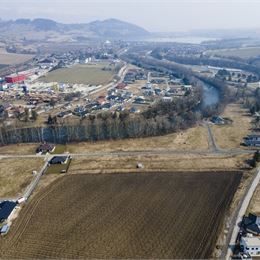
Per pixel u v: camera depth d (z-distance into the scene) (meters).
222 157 126.38
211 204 94.69
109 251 76.38
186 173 113.94
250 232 81.31
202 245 77.50
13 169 120.12
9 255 75.50
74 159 127.69
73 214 91.44
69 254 75.62
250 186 103.88
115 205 95.56
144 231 83.38
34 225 86.62
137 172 115.38
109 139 149.00
